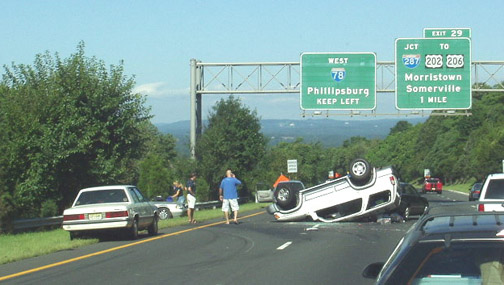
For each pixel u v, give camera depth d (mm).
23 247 17438
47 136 27109
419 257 4926
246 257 15398
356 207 26375
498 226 5117
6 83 29062
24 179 26797
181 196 33875
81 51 30312
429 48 39344
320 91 40094
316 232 22156
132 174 35094
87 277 12578
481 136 97875
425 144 138375
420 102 39344
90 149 29312
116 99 29938
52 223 26281
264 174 47750
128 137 30609
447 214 5895
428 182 72625
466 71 39188
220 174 44281
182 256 15688
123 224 19094
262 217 31750
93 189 20375
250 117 47219
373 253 16062
